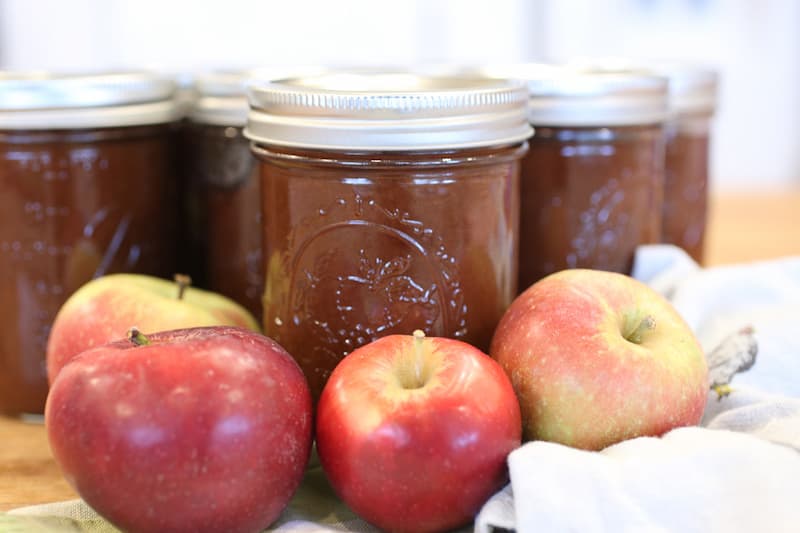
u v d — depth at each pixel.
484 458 0.24
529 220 0.34
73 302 0.29
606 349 0.25
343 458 0.24
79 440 0.23
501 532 0.24
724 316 0.33
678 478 0.24
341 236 0.27
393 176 0.26
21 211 0.31
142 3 0.69
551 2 0.72
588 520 0.23
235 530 0.24
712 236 0.51
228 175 0.34
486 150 0.27
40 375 0.32
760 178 0.78
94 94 0.31
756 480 0.24
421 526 0.24
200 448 0.23
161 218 0.34
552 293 0.27
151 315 0.28
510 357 0.26
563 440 0.26
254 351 0.24
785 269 0.35
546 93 0.33
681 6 0.74
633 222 0.34
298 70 0.36
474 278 0.28
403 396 0.24
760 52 0.75
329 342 0.28
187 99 0.36
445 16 0.72
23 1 0.67
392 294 0.27
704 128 0.41
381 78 0.31
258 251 0.34
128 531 0.24
